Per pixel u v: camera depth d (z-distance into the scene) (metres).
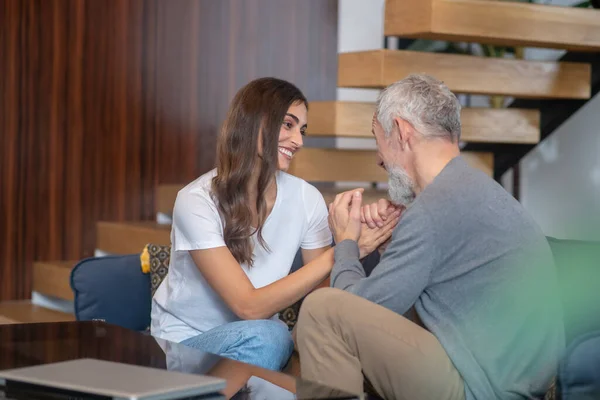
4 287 5.32
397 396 2.28
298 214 2.88
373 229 2.69
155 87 5.66
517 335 2.21
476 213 2.23
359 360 2.31
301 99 2.78
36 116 5.35
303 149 4.89
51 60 5.38
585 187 6.08
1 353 2.07
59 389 1.72
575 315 2.57
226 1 5.87
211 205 2.69
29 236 5.36
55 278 5.05
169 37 5.69
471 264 2.23
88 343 2.20
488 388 2.19
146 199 5.66
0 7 5.23
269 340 2.52
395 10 4.45
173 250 2.80
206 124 5.82
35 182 5.36
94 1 5.47
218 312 2.78
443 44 5.95
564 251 2.71
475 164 5.38
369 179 5.10
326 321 2.34
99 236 5.44
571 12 4.58
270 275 2.82
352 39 6.29
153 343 2.22
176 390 1.70
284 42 6.08
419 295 2.33
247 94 2.72
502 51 5.98
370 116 4.86
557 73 4.92
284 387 1.83
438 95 2.40
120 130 5.57
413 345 2.22
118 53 5.54
